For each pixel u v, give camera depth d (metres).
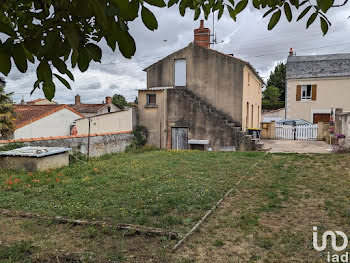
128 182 8.67
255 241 4.63
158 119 18.61
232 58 17.58
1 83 13.06
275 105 38.09
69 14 1.19
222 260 4.06
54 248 4.46
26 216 5.88
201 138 17.55
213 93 18.12
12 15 1.57
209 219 5.60
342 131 15.01
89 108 31.42
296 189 7.60
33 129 18.83
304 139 21.19
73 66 1.45
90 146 14.46
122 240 4.67
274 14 1.96
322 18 1.82
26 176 9.53
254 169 10.30
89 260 4.05
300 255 4.16
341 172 9.34
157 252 4.29
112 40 1.25
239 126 17.55
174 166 11.08
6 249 4.40
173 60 19.09
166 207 6.25
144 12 1.22
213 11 2.33
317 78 26.02
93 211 5.92
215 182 8.44
